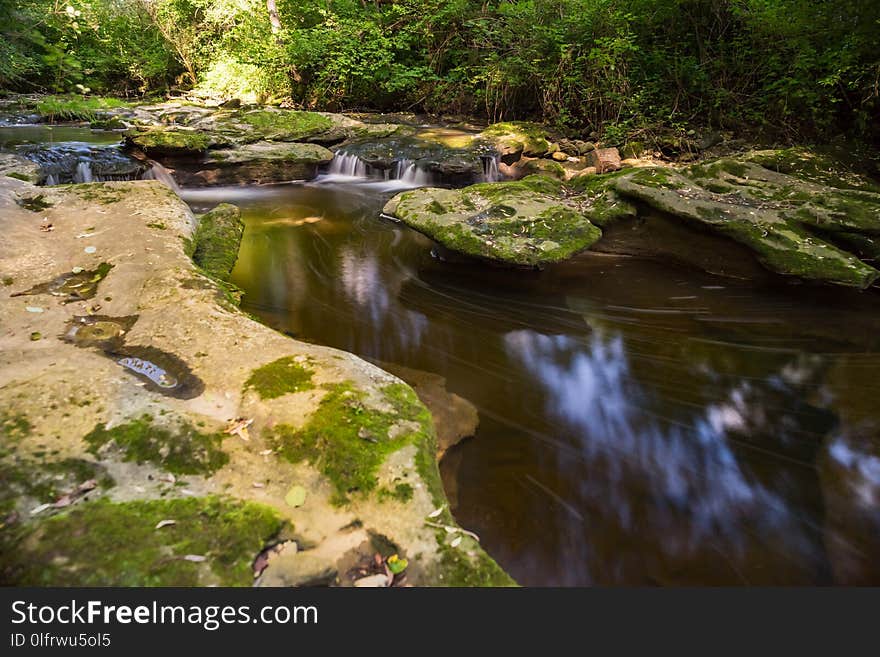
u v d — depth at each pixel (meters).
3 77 13.42
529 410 3.27
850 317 4.52
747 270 5.24
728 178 6.21
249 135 9.65
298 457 2.03
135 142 8.39
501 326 4.45
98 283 3.28
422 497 1.92
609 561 2.25
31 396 2.17
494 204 5.66
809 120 8.62
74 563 1.52
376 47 12.73
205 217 5.31
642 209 5.78
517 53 10.99
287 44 13.95
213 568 1.57
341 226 6.98
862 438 3.02
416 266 5.68
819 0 7.69
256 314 4.45
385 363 3.79
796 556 2.31
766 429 3.13
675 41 10.03
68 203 4.42
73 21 14.71
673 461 2.85
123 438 2.02
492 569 1.75
